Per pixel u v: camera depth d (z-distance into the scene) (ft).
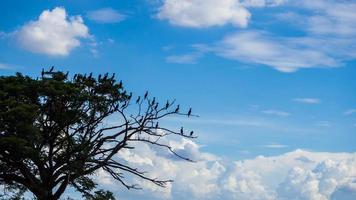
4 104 116.67
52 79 130.52
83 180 135.85
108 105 132.98
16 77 126.82
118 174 134.72
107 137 134.00
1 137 115.85
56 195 130.31
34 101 126.11
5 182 133.39
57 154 134.82
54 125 129.70
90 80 133.49
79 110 130.52
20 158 123.65
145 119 134.62
